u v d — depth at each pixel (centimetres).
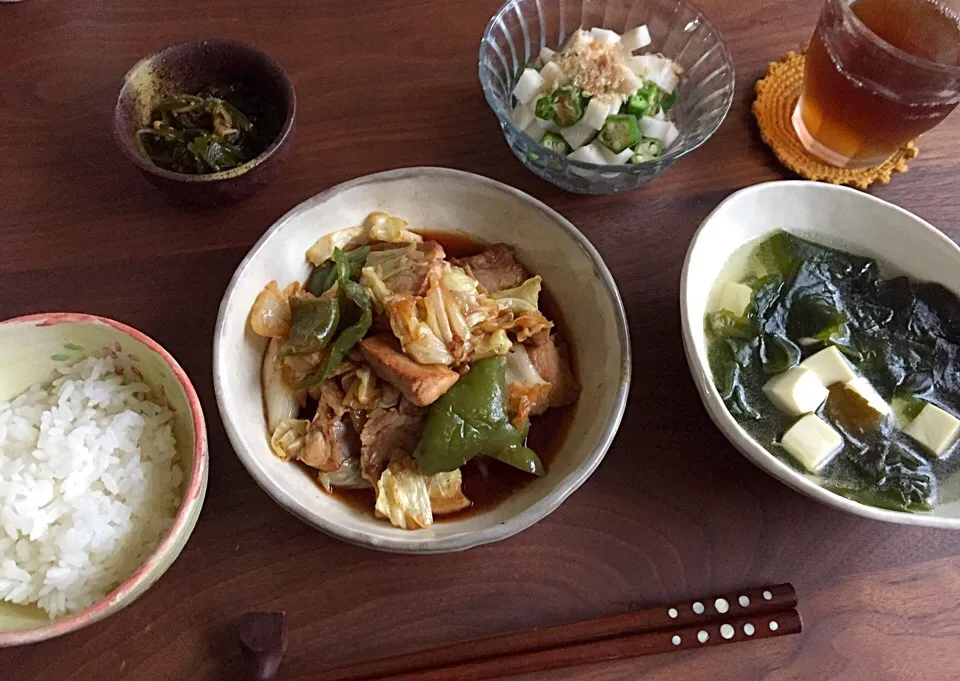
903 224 35
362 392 32
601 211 39
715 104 39
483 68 38
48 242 36
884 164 41
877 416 33
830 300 35
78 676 28
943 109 36
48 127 39
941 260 35
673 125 40
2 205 37
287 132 35
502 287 35
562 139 39
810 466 32
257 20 42
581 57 39
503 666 29
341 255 33
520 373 33
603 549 32
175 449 31
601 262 33
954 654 31
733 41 44
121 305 35
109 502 29
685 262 32
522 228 35
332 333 32
